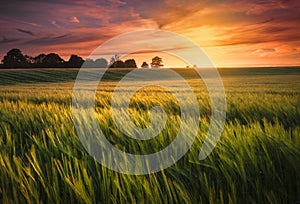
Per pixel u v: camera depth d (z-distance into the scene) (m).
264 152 2.70
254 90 21.47
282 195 2.00
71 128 3.80
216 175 2.34
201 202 1.88
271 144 2.77
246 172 2.33
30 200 1.95
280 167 2.34
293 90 21.25
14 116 5.25
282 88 24.70
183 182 2.29
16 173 2.44
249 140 2.88
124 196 1.92
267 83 34.78
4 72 54.22
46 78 47.38
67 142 3.23
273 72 65.56
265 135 3.01
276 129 3.34
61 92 18.62
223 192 2.10
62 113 5.35
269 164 2.35
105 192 2.06
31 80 44.38
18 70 59.75
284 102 9.10
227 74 63.31
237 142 2.80
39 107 6.35
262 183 2.25
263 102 9.09
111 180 2.19
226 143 2.86
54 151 2.96
